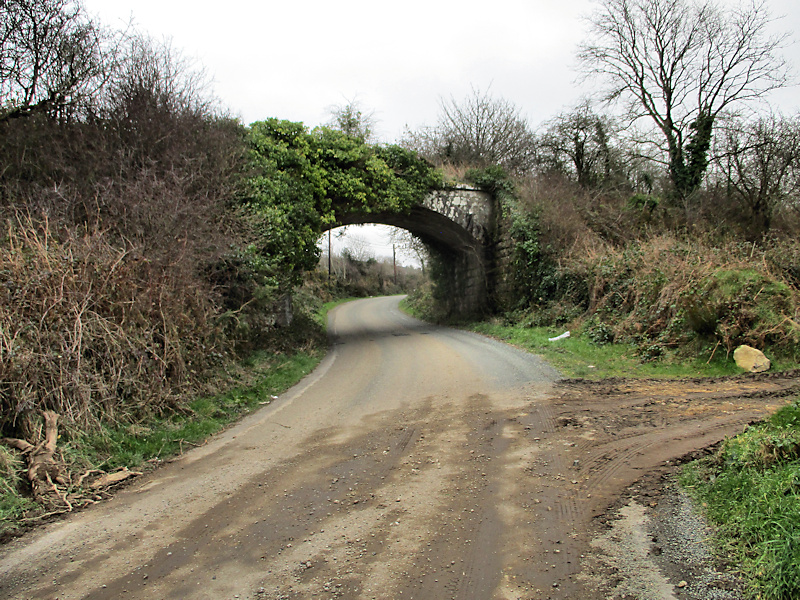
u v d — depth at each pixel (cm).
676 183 2036
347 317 2969
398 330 2145
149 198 896
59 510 452
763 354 908
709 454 480
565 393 793
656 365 1001
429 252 2606
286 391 952
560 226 1650
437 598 291
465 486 455
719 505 366
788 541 280
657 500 397
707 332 1016
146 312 760
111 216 881
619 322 1250
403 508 418
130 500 473
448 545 353
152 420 676
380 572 323
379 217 1961
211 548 368
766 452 396
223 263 1055
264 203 1300
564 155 2503
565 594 287
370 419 716
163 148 1091
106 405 636
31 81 1039
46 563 358
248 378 948
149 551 369
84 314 664
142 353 715
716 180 1973
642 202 1762
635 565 311
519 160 3064
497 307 1944
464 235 2033
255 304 1171
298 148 1542
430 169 1872
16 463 498
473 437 600
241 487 489
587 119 2366
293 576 324
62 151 975
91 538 396
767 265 1141
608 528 361
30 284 620
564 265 1573
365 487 470
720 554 314
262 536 383
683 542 333
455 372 1035
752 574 286
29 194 852
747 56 1984
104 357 670
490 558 332
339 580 316
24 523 428
